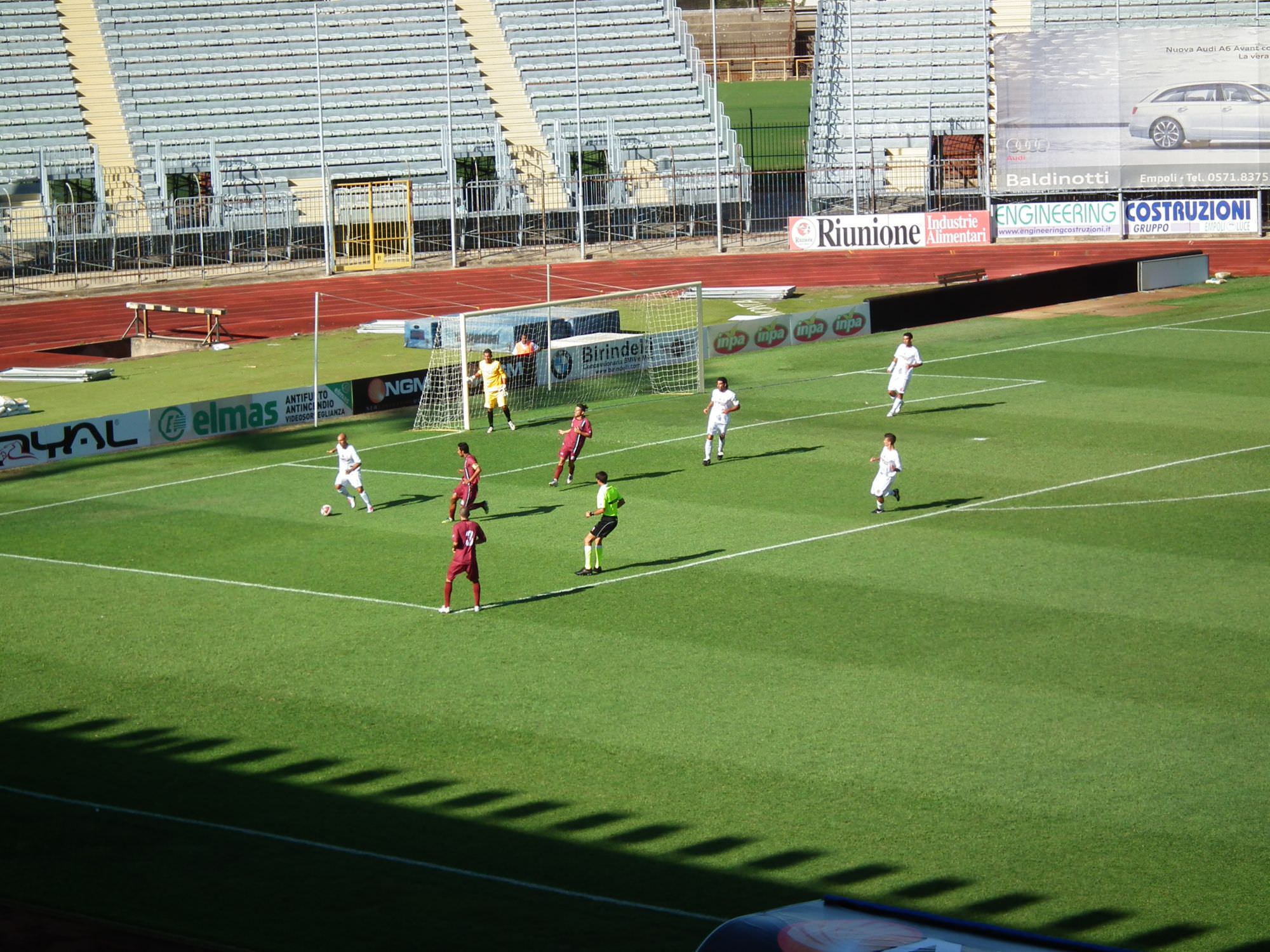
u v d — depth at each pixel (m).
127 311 91.12
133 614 37.38
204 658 34.09
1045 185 101.94
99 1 117.62
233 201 106.75
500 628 35.62
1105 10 114.94
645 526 44.28
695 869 23.78
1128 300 83.31
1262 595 36.22
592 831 25.22
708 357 71.94
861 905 18.75
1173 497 45.41
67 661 34.16
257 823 25.77
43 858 24.50
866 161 113.62
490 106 117.44
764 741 28.75
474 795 26.75
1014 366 66.94
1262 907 22.16
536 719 30.11
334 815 26.03
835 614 35.94
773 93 141.38
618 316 76.56
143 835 25.38
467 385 59.81
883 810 25.70
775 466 51.00
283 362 74.69
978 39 116.44
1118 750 27.86
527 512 46.28
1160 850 24.06
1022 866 23.62
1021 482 47.81
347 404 62.72
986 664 32.41
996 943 17.47
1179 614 35.09
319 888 23.30
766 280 95.44
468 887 23.30
